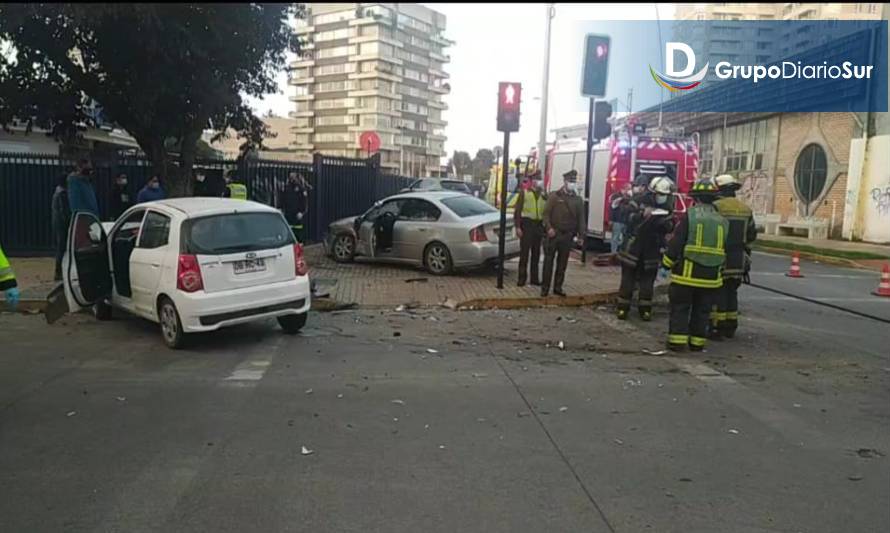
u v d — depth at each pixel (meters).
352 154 69.81
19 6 10.22
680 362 7.46
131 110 12.47
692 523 3.83
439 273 12.79
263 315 7.94
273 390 6.21
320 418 5.49
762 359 7.64
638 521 3.85
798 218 24.44
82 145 18.91
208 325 7.55
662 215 9.45
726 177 8.57
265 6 12.43
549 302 10.60
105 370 6.83
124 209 13.13
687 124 32.34
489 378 6.70
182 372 6.78
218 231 7.73
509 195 21.00
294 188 13.90
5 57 12.19
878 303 11.33
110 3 10.21
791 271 14.65
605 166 17.73
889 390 6.50
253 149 16.27
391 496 4.11
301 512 3.90
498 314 9.96
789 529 3.78
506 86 11.33
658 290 11.38
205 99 12.24
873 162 21.41
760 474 4.52
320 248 16.70
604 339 8.52
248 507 3.96
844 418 5.68
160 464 4.56
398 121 72.50
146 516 3.84
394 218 13.33
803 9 63.69
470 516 3.88
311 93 72.00
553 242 10.59
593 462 4.67
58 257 11.24
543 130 22.47
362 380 6.57
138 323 9.07
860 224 21.97
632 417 5.62
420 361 7.31
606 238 17.75
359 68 69.00
